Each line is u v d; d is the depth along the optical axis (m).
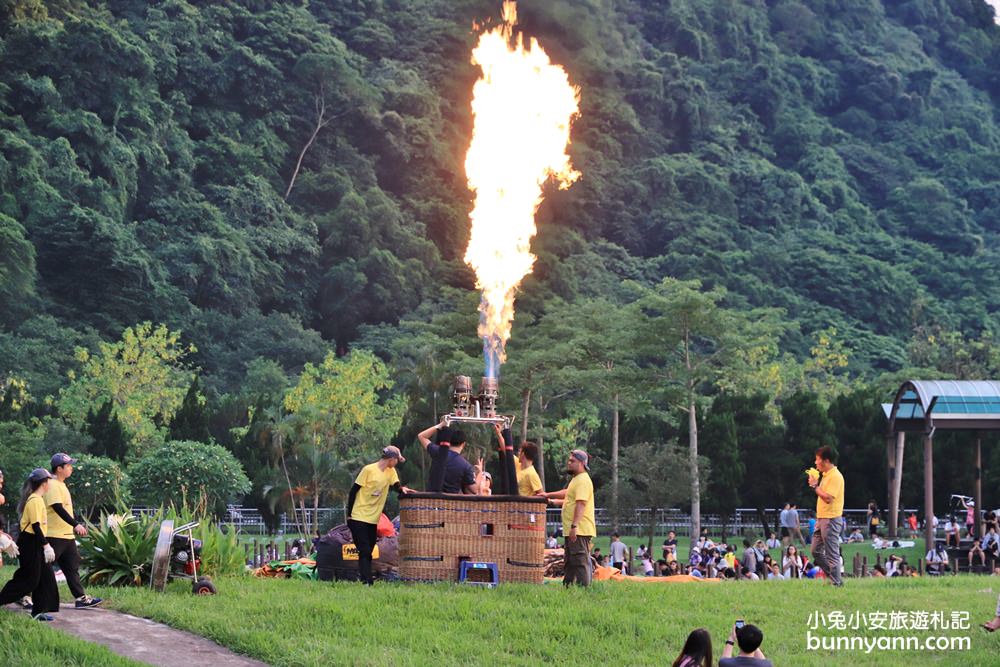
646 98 180.25
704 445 54.12
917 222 193.75
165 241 130.62
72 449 54.16
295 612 14.27
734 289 154.25
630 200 167.12
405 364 74.56
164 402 77.31
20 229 112.56
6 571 18.53
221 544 18.00
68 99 133.62
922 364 111.44
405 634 13.52
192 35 152.12
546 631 13.91
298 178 152.62
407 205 154.62
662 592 16.69
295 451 46.47
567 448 67.56
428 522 16.31
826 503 18.44
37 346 101.75
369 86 157.00
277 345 123.38
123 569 16.69
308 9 174.50
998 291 175.50
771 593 17.25
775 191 181.62
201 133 149.38
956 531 39.09
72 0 148.62
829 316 155.50
